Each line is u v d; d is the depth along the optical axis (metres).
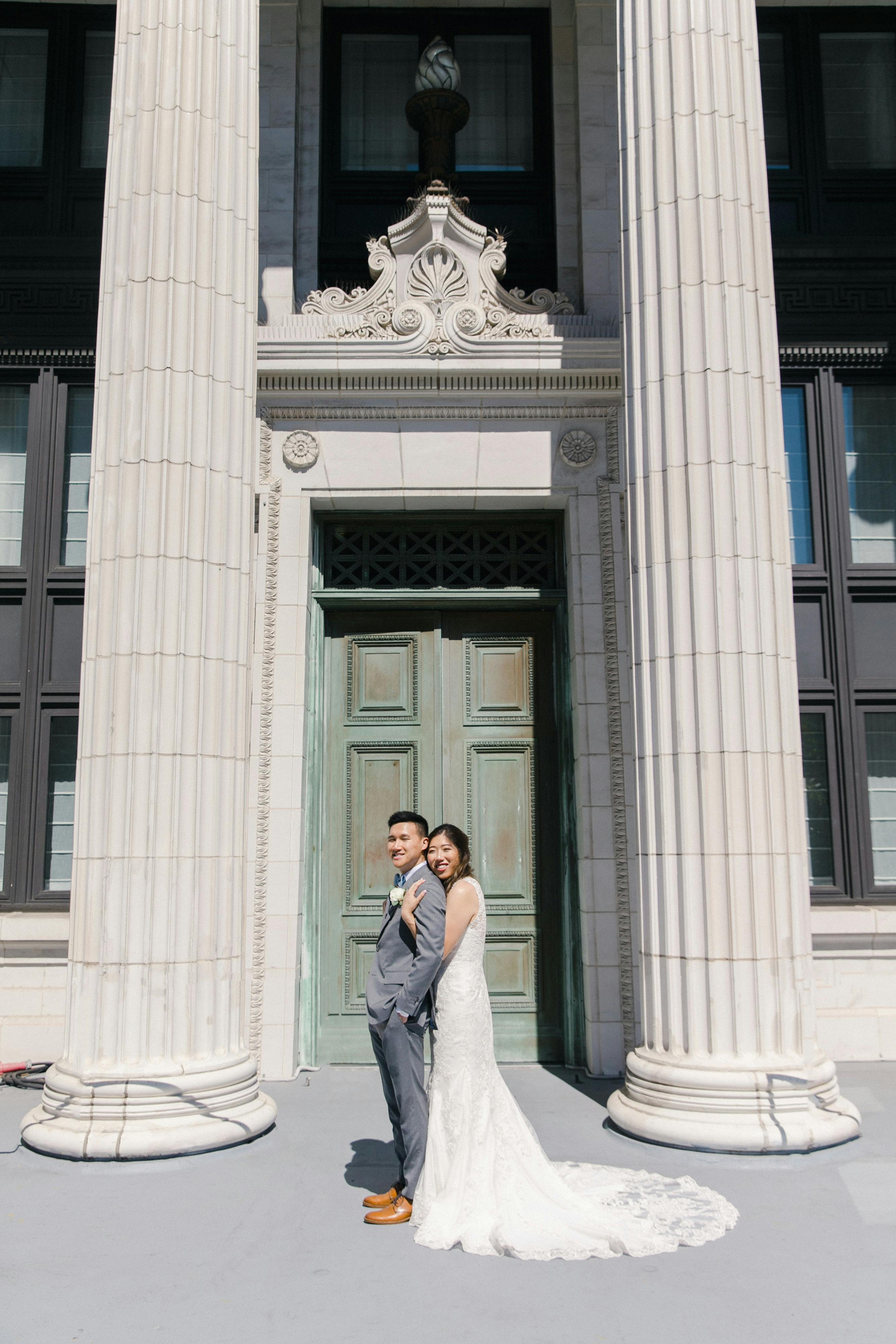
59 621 8.48
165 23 6.65
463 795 8.37
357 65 9.60
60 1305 3.66
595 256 8.75
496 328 8.39
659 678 6.15
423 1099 4.59
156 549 6.05
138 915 5.71
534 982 8.12
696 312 6.34
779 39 9.47
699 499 6.16
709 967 5.74
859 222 9.14
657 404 6.39
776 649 6.14
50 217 9.03
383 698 8.49
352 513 8.56
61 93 9.23
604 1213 4.41
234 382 6.50
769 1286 3.79
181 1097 5.52
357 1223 4.48
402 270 8.55
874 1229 4.36
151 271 6.32
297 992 7.71
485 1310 3.59
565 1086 7.24
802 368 8.80
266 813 7.79
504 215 9.28
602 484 8.23
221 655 6.19
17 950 7.94
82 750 6.07
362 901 8.22
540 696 8.52
